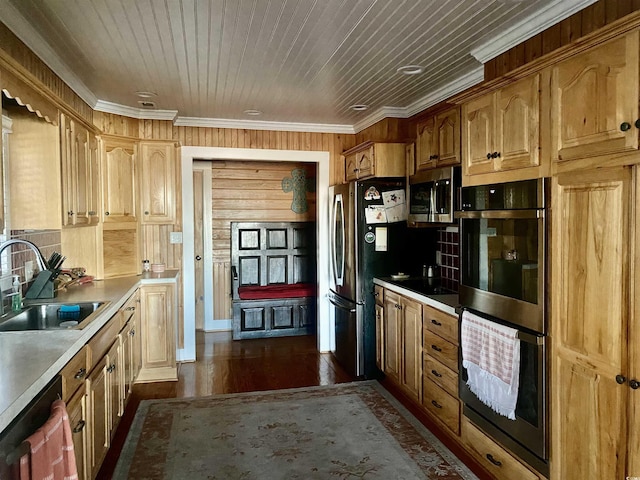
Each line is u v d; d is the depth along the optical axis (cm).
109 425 262
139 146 419
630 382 159
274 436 300
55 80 292
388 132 421
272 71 310
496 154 233
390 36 251
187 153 455
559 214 193
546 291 201
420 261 416
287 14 223
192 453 278
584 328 180
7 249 274
